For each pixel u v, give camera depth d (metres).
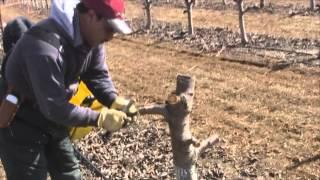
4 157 2.71
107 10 2.29
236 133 6.55
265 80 8.48
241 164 5.64
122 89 8.66
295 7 13.47
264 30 11.66
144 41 11.76
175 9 15.10
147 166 5.52
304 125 6.63
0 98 2.66
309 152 5.89
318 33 10.99
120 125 2.40
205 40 11.28
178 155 2.63
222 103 7.62
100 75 2.74
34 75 2.34
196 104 7.63
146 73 9.43
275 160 5.74
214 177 5.33
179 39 11.66
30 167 2.68
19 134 2.64
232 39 11.11
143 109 2.57
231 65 9.43
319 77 8.39
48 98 2.34
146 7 13.07
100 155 5.76
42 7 18.31
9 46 2.99
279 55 9.66
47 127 2.68
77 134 2.88
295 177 5.39
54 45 2.34
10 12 17.58
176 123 2.57
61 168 2.86
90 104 2.75
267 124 6.77
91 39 2.40
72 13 2.35
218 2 15.23
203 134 6.60
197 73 9.16
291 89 7.98
